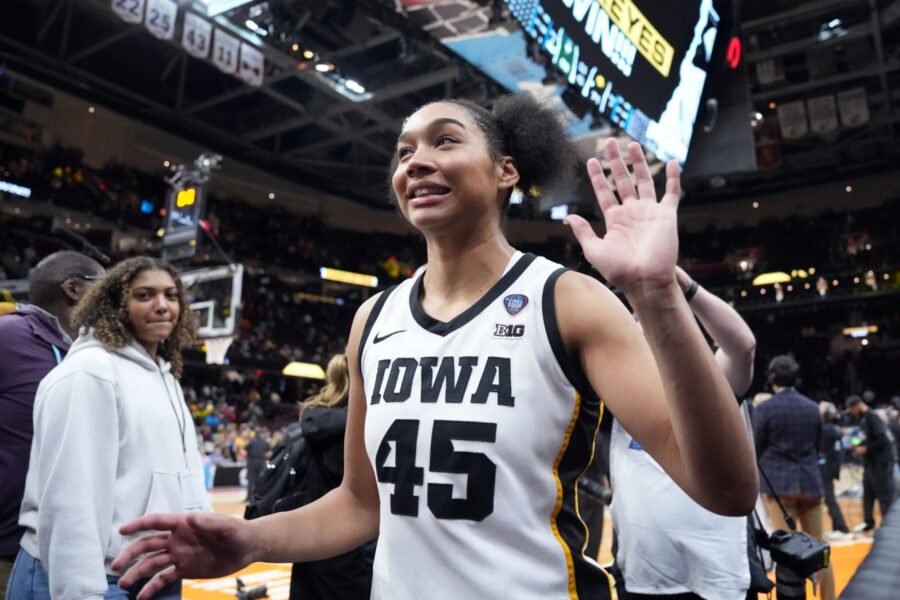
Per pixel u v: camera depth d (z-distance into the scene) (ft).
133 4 28.35
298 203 84.28
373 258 88.07
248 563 3.74
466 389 3.44
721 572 6.95
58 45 56.44
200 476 6.64
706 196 88.12
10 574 6.37
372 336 4.04
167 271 6.81
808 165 79.51
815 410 13.05
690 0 20.01
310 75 54.65
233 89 62.44
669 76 19.54
